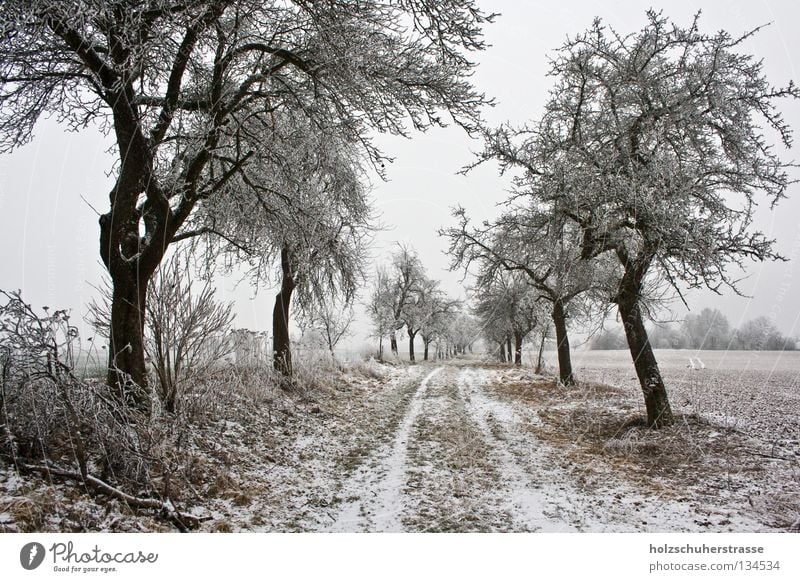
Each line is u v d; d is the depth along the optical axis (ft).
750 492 20.26
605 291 42.75
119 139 21.93
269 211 31.32
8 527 11.62
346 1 22.58
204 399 24.00
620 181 28.27
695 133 31.53
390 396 48.65
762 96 30.37
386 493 19.89
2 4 15.84
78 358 16.60
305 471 22.50
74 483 14.60
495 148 35.88
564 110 35.83
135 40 18.12
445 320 143.64
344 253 43.83
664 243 28.68
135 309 21.66
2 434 14.71
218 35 22.20
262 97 26.71
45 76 22.90
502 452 27.27
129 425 16.70
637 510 18.37
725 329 109.29
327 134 27.14
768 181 30.48
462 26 23.39
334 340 61.11
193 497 16.81
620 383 62.28
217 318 23.34
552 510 18.22
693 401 44.42
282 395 37.22
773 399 47.75
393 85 24.57
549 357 118.52
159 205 22.59
